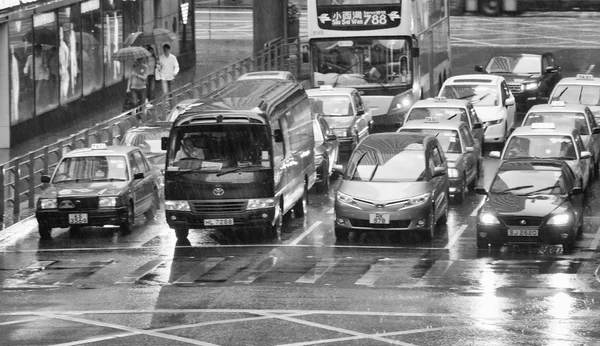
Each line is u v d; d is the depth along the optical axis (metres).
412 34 64.19
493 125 63.12
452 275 35.75
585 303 30.89
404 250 40.59
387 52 64.25
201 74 85.75
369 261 38.38
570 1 116.56
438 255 39.50
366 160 43.72
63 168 45.75
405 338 26.59
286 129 45.84
